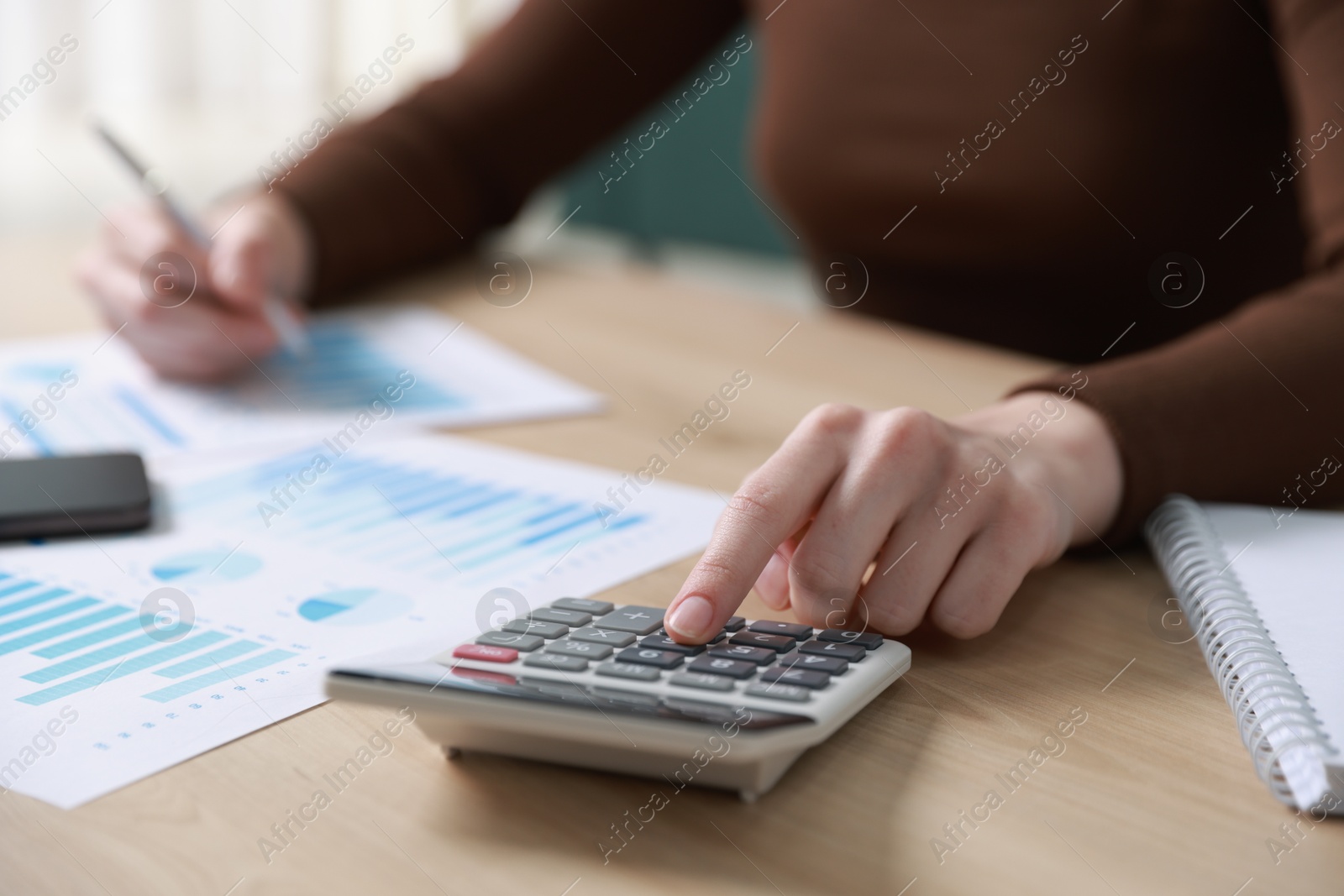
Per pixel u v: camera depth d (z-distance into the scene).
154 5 1.93
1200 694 0.40
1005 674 0.41
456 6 2.29
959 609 0.44
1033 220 0.96
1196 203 0.92
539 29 1.13
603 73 1.14
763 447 0.66
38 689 0.39
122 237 0.86
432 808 0.32
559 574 0.49
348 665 0.35
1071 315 1.00
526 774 0.34
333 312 0.95
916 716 0.38
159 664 0.41
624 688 0.35
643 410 0.73
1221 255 0.95
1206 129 0.91
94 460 0.58
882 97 1.03
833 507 0.44
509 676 0.35
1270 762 0.34
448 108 1.09
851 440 0.46
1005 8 0.96
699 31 1.20
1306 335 0.60
